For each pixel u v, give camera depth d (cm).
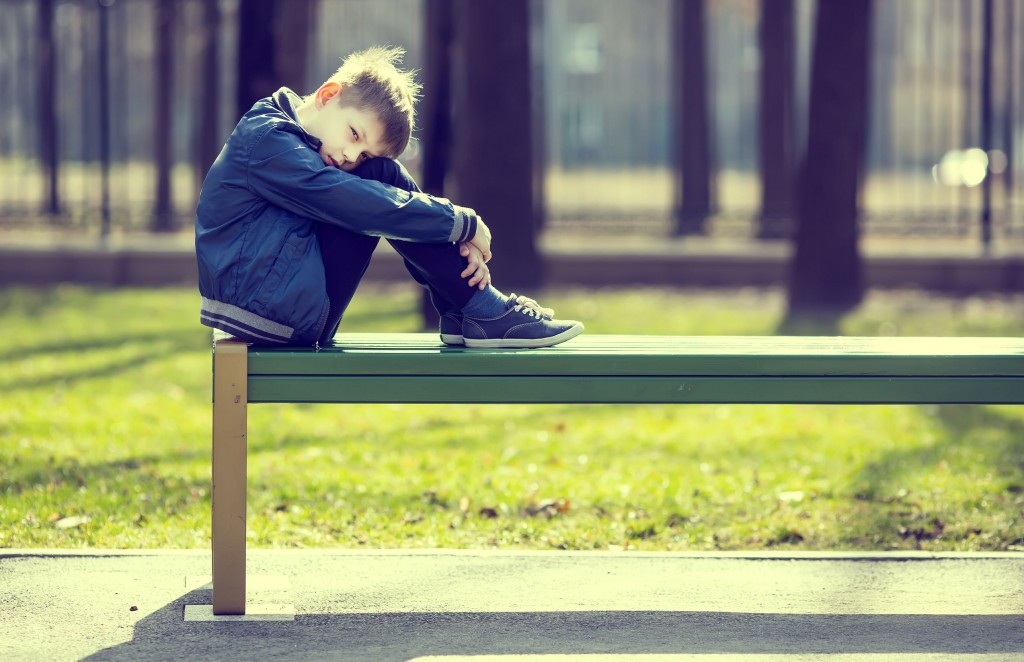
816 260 1164
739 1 2223
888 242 1589
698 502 534
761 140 1680
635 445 657
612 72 2697
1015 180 2545
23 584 404
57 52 1496
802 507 529
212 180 374
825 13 1156
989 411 755
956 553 450
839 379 379
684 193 1673
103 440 645
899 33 2584
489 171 1209
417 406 775
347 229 375
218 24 1588
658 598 402
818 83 1161
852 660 348
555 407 781
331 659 343
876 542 484
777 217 1479
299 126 374
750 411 766
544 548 476
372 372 367
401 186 387
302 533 482
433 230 371
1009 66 1356
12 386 791
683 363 375
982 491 550
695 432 694
